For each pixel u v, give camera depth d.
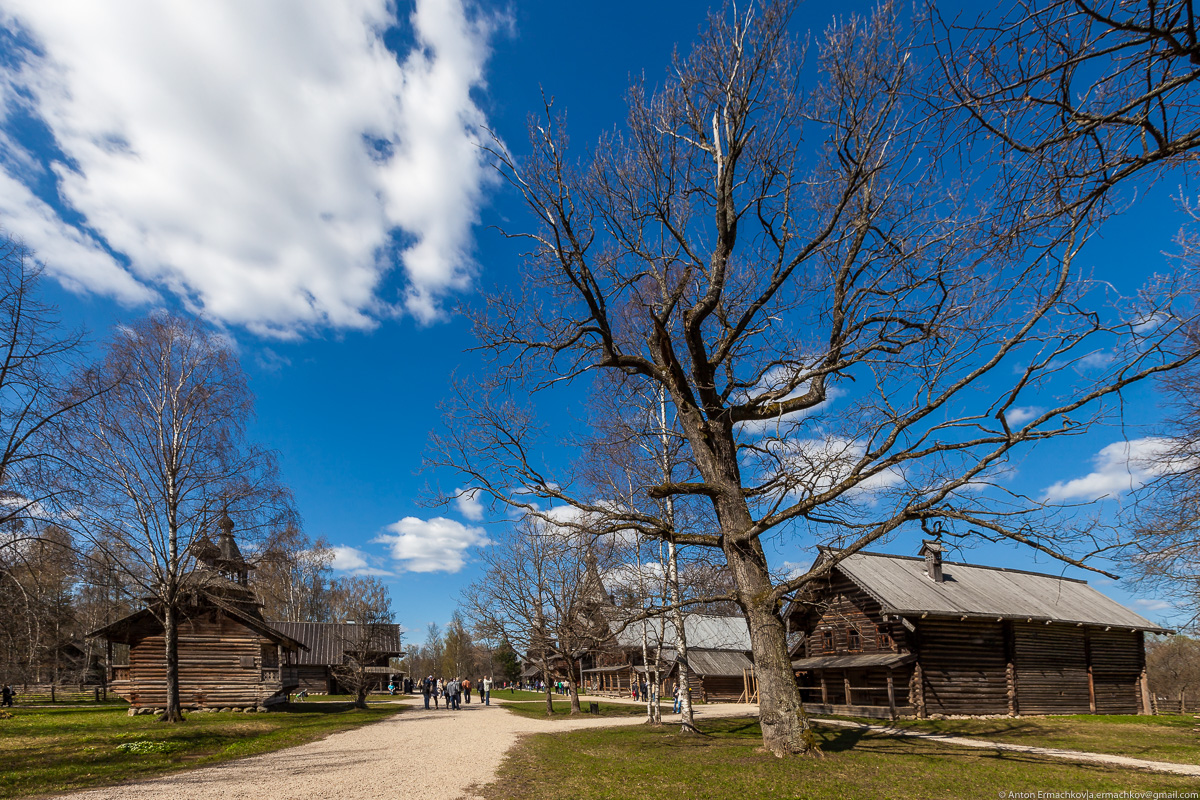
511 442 14.77
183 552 24.45
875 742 16.94
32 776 13.12
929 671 25.27
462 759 16.02
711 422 14.91
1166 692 50.22
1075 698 28.09
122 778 13.01
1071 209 6.05
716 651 50.12
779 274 13.80
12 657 31.69
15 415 15.73
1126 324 7.47
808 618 30.80
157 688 29.52
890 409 11.60
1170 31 5.04
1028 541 10.20
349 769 14.28
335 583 78.19
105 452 22.62
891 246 12.63
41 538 16.20
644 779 11.98
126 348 23.95
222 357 26.02
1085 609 30.77
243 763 15.19
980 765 13.14
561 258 14.00
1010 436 9.88
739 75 13.86
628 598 19.83
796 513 12.88
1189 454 15.70
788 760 12.82
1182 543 15.72
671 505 19.73
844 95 12.47
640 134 14.47
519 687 95.44
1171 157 5.56
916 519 11.56
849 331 13.16
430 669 103.06
